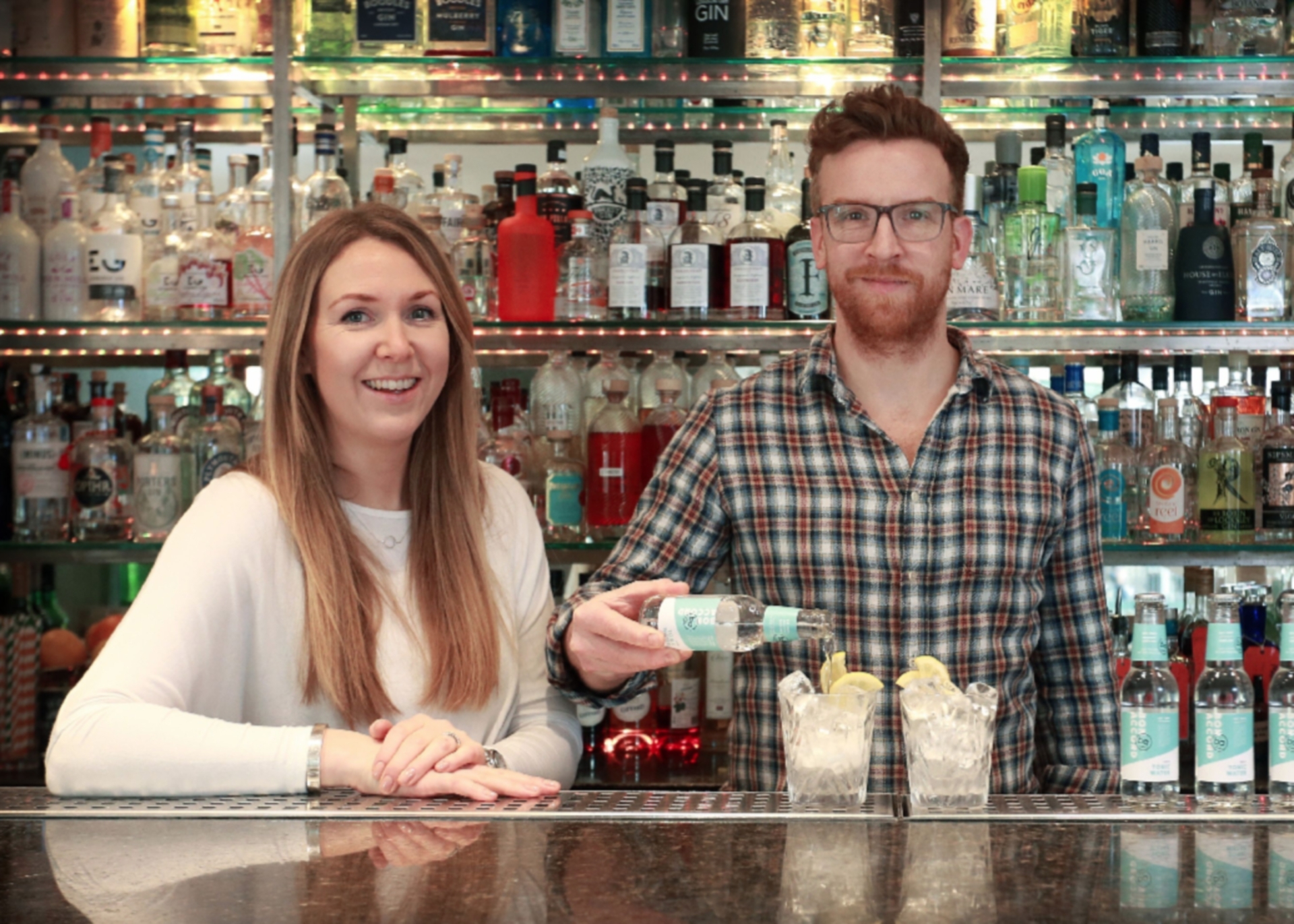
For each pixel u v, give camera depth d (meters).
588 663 1.45
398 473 1.68
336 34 2.55
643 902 0.91
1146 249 2.42
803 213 2.46
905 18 2.47
